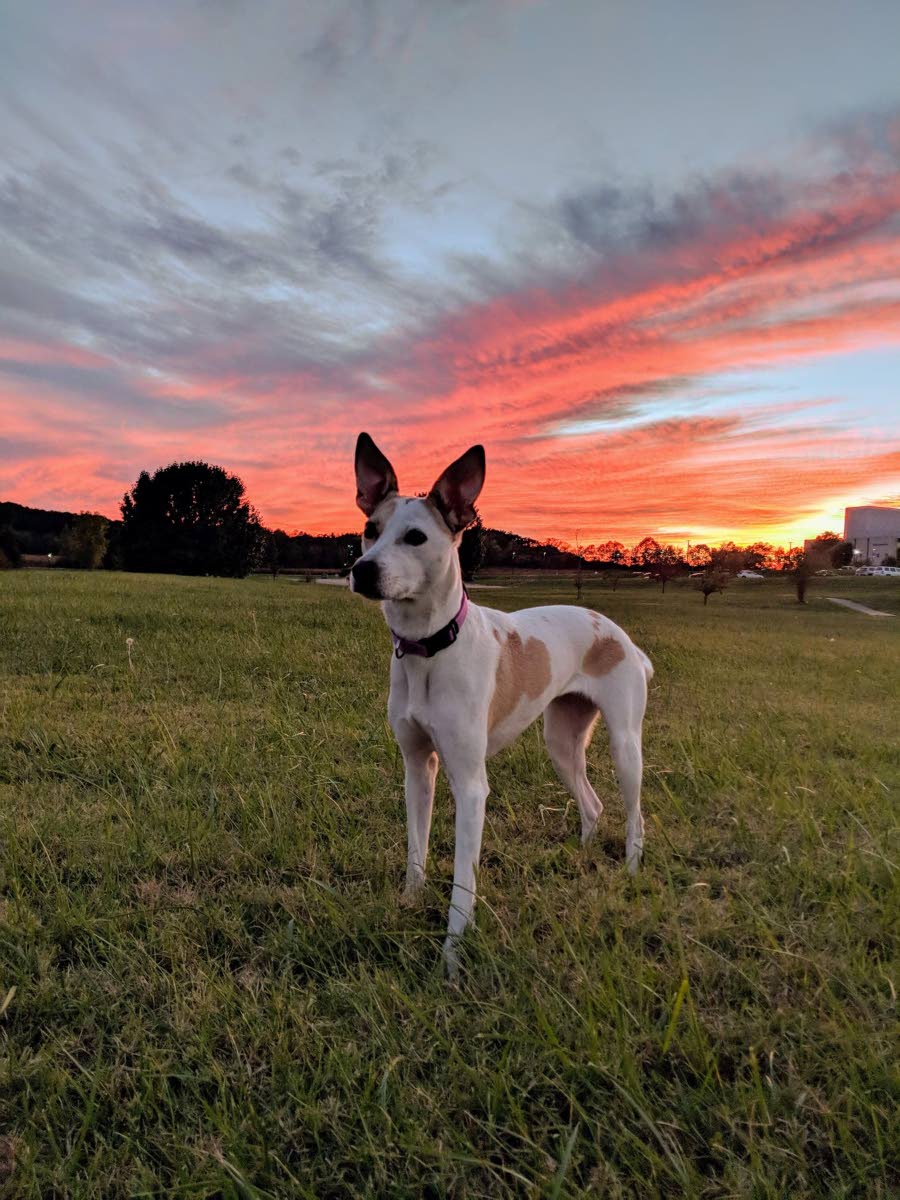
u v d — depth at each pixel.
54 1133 0.91
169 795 1.68
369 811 1.71
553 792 1.89
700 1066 1.00
